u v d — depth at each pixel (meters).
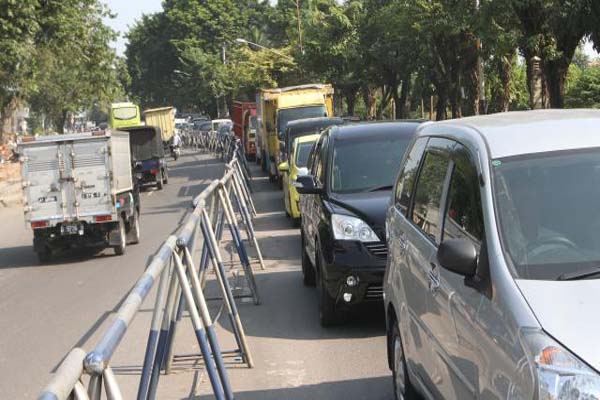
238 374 7.87
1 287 14.75
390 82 53.53
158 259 5.23
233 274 12.05
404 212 6.52
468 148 5.18
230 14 110.56
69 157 17.53
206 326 6.52
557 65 25.09
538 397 3.50
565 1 22.22
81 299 12.63
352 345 8.58
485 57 33.00
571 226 4.41
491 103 41.75
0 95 44.44
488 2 25.42
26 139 17.56
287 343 8.86
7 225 26.56
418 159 6.53
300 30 66.81
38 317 11.52
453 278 4.77
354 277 8.91
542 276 4.13
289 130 24.94
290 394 7.15
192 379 7.70
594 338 3.57
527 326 3.74
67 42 45.31
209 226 8.32
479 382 4.17
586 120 5.20
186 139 78.44
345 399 6.92
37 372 8.57
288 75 70.88
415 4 36.41
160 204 28.28
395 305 6.29
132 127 35.19
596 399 3.36
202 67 103.75
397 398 6.41
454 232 5.03
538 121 5.27
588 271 4.09
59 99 81.50
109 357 3.39
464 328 4.45
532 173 4.72
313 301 10.93
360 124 11.69
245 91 80.50
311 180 10.32
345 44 55.97
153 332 5.46
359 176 10.38
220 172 41.69
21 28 39.38
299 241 16.77
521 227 4.43
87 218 17.44
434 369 5.14
